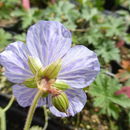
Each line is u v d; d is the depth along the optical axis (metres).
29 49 0.08
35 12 0.18
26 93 0.08
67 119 0.15
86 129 0.16
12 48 0.08
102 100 0.15
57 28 0.08
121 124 0.17
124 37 0.19
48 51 0.08
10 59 0.08
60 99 0.08
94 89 0.15
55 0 0.22
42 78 0.07
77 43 0.15
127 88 0.15
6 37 0.16
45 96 0.08
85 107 0.16
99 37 0.18
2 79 0.16
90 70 0.08
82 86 0.08
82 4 0.21
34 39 0.08
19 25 0.20
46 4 0.23
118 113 0.16
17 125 0.15
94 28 0.18
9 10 0.20
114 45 0.18
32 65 0.08
